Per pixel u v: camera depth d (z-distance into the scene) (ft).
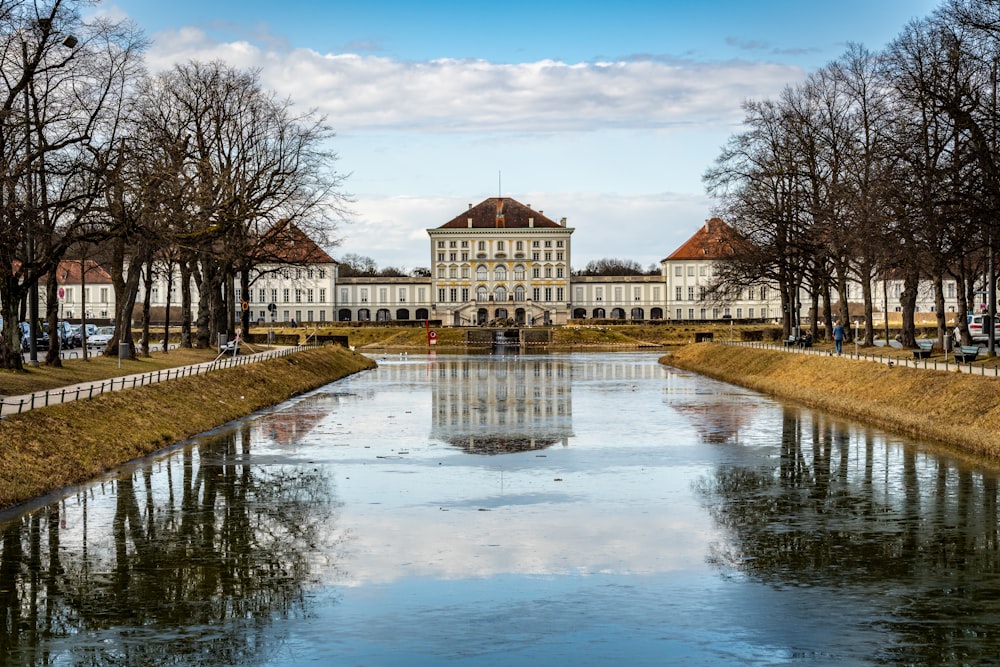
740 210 310.86
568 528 108.06
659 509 116.98
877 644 74.54
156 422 170.60
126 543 102.27
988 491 123.65
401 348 574.97
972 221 187.21
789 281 327.88
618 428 186.80
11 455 126.00
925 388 181.37
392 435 178.19
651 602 83.87
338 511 116.37
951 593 85.87
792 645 74.43
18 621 80.12
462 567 93.71
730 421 194.90
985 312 325.62
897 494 123.03
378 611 82.02
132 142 209.56
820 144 283.38
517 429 186.29
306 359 319.47
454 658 72.23
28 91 186.91
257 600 84.79
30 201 187.21
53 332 217.77
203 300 332.80
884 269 234.58
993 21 185.06
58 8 183.83
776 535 104.73
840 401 206.90
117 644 75.31
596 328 632.79
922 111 214.28
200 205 243.81
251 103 293.43
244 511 116.16
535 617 80.38
